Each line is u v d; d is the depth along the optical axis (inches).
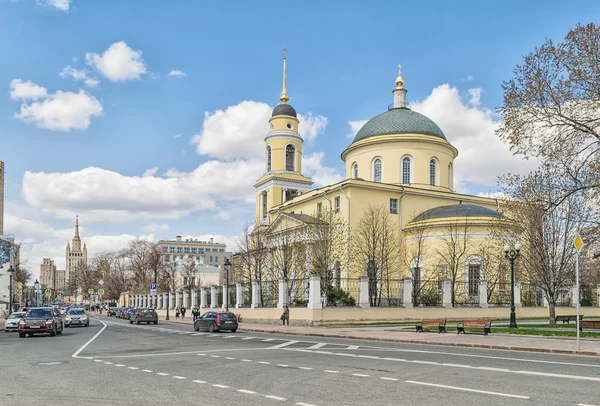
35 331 1245.1
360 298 1505.9
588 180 1040.2
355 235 2063.2
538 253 1400.1
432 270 2001.7
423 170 2364.7
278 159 2819.9
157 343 965.8
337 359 654.5
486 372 527.2
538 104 1074.7
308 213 2413.9
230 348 831.7
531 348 767.7
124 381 490.6
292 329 1309.1
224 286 1969.7
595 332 1038.4
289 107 2896.2
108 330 1523.1
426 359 647.8
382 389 434.6
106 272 5477.4
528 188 1370.6
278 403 382.6
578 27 1034.7
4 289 3449.8
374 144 2410.2
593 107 1035.9
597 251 1273.4
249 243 2640.3
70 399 403.5
